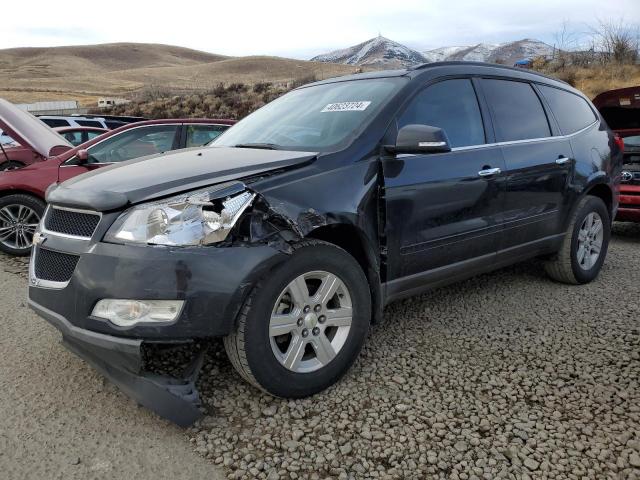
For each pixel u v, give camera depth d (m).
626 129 6.68
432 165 3.39
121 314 2.48
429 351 3.44
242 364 2.66
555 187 4.29
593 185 4.66
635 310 4.10
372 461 2.38
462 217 3.57
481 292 4.57
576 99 4.93
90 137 11.79
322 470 2.33
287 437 2.55
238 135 3.95
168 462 2.38
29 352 3.44
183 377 2.71
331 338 2.98
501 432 2.58
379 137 3.21
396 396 2.90
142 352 2.54
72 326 2.60
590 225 4.76
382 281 3.24
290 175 2.85
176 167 2.98
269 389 2.73
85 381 3.08
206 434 2.57
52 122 13.16
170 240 2.47
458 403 2.83
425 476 2.29
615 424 2.62
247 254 2.56
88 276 2.53
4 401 2.86
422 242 3.37
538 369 3.19
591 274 4.77
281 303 2.79
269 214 2.66
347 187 2.98
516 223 3.99
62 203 2.78
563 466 2.33
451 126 3.64
